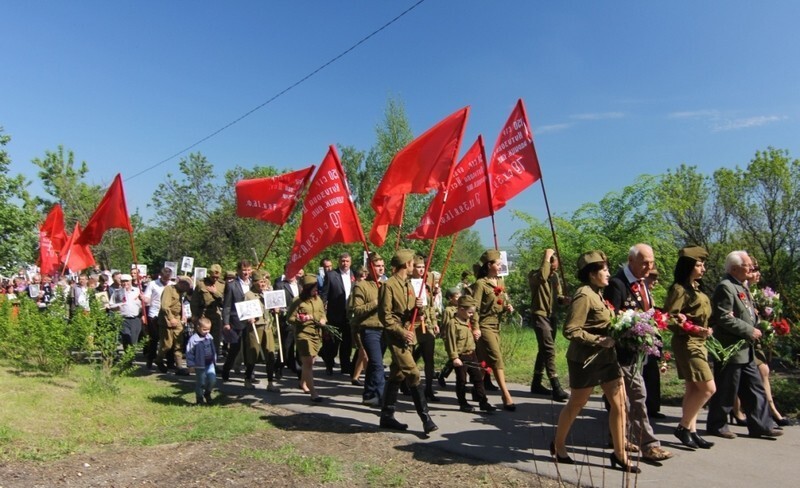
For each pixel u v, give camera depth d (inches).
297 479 205.3
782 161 697.6
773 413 257.3
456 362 294.2
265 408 314.0
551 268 328.2
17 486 194.5
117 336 370.6
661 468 202.8
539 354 338.6
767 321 245.6
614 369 196.9
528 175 305.6
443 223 316.5
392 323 254.2
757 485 186.7
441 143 299.7
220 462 223.6
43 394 313.7
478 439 245.3
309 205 323.0
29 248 846.5
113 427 274.7
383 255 884.0
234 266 965.2
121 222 435.8
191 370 428.1
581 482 191.2
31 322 385.7
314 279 333.1
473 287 308.5
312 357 330.3
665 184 785.6
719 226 764.0
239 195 375.9
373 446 240.8
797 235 692.1
